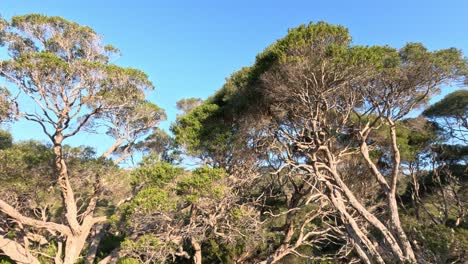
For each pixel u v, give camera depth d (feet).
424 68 38.14
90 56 52.65
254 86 48.16
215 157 52.29
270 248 57.36
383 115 42.06
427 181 72.49
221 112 54.60
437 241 35.99
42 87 44.27
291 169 51.08
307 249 59.11
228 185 45.98
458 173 67.46
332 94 42.68
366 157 43.96
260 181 57.67
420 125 61.52
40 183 51.70
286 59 40.27
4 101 42.04
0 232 53.06
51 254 54.65
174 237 44.70
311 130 44.73
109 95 47.80
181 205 43.68
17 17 47.47
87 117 49.60
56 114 46.60
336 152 53.26
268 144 51.98
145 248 41.01
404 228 43.27
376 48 40.47
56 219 63.57
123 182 56.03
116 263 51.21
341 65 38.37
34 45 49.34
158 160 49.32
